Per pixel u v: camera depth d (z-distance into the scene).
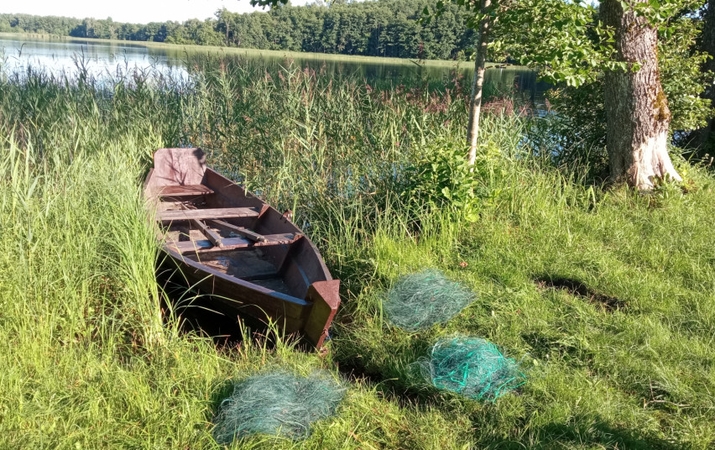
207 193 7.77
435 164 6.73
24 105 9.89
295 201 7.16
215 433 3.64
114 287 4.90
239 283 4.74
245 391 3.83
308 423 3.70
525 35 6.43
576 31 6.56
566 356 4.52
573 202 7.68
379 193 7.36
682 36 8.62
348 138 8.81
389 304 5.24
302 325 4.57
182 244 5.72
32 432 3.49
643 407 3.97
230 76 11.75
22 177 5.65
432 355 4.48
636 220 7.14
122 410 3.79
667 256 6.15
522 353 4.55
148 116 9.81
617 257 6.28
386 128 8.58
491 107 9.09
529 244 6.49
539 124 9.10
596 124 8.70
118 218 4.84
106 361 4.21
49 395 3.81
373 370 4.64
